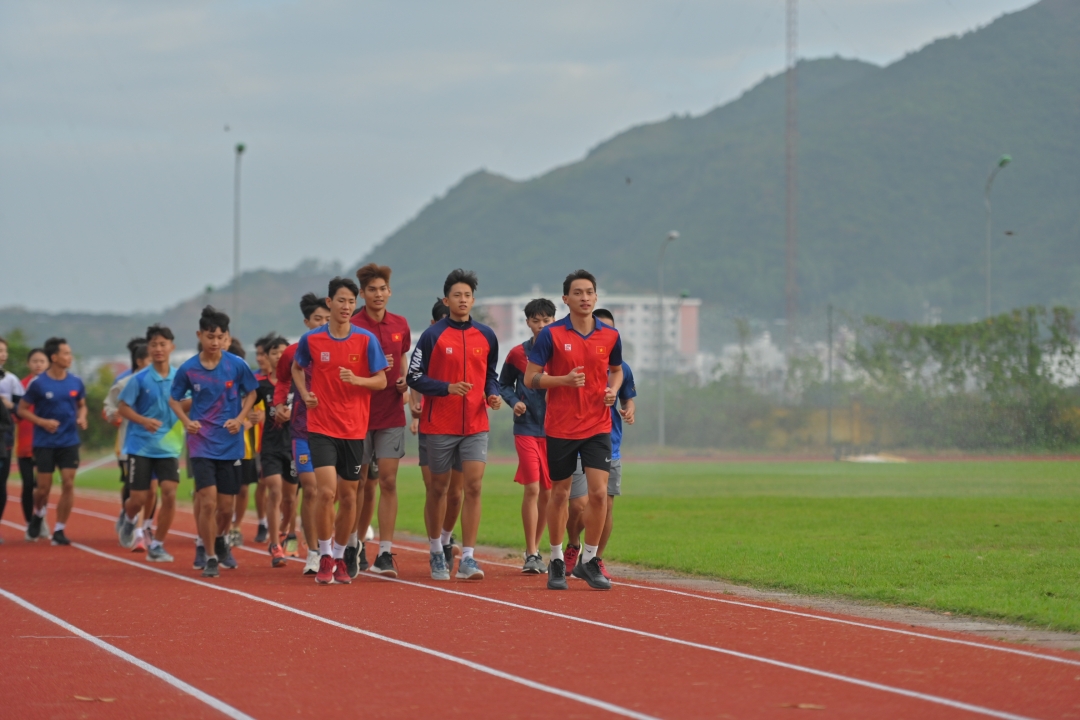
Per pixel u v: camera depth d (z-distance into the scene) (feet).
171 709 24.29
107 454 229.04
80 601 40.01
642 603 39.01
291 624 34.71
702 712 23.53
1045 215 518.78
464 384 44.09
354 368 44.68
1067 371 139.13
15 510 90.79
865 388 190.19
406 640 31.86
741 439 223.71
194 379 48.49
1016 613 34.78
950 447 148.87
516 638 32.07
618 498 99.09
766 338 340.18
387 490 47.44
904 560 49.44
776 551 54.13
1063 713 23.32
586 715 23.36
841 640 31.55
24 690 26.17
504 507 92.63
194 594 41.78
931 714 23.25
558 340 42.09
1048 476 108.47
